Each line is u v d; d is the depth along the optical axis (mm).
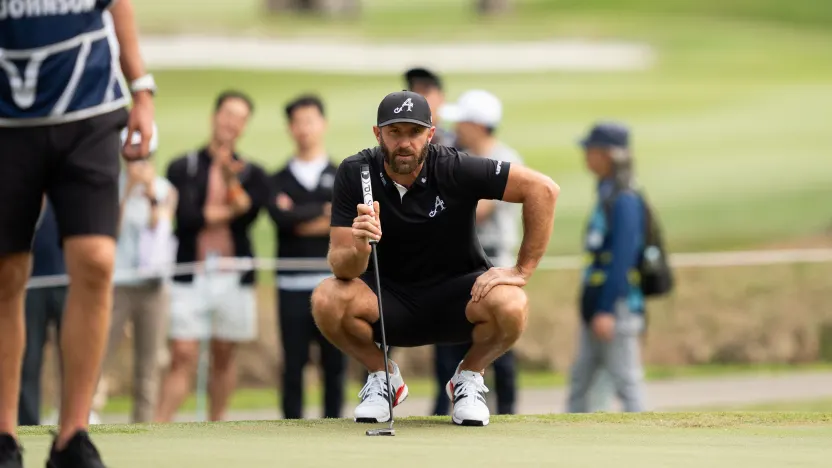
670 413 21969
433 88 30578
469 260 20203
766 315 45531
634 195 30500
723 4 134500
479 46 113312
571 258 51031
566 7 135875
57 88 14867
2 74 14828
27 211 15180
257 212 32812
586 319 30750
